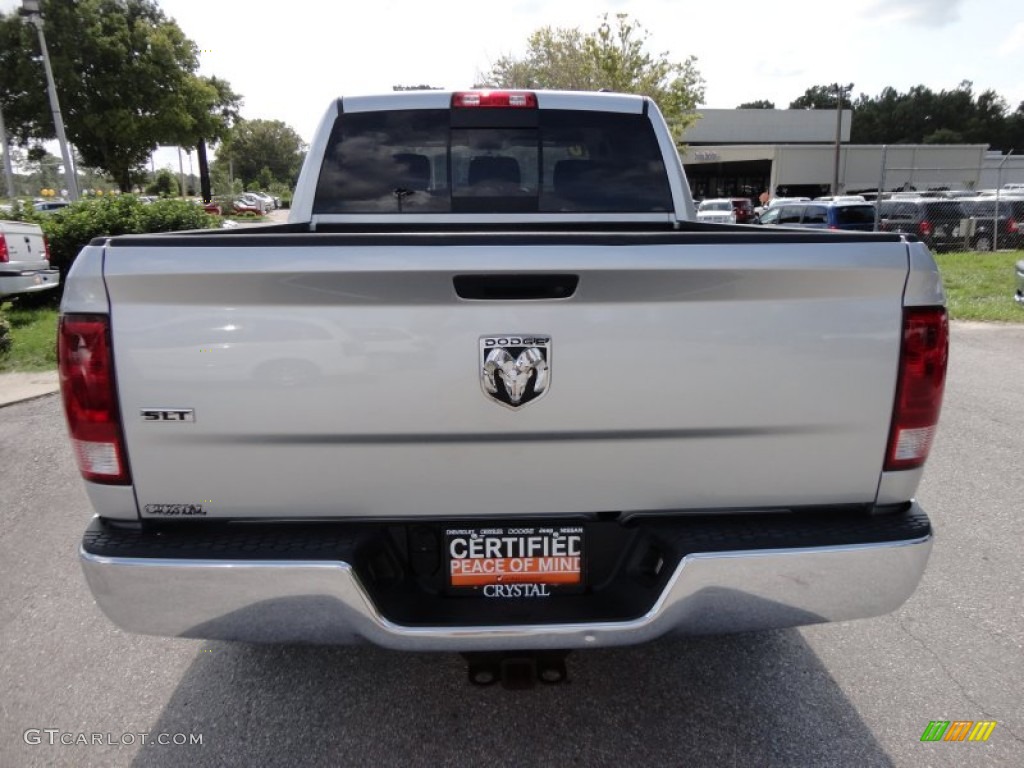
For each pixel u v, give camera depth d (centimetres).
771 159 4328
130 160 3962
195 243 191
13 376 829
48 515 451
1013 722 257
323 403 198
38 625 329
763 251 196
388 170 386
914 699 270
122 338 194
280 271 190
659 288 196
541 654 223
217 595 199
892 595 211
